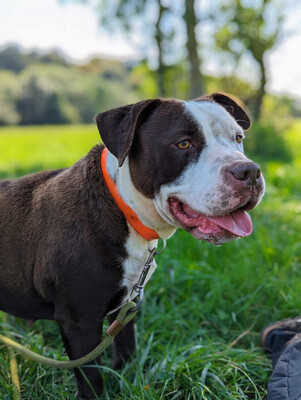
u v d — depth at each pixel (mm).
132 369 2691
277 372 2393
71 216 2227
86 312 2240
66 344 2334
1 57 69812
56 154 15930
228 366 2617
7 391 2498
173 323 3201
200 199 2047
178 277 3742
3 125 55188
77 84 59688
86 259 2172
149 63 15164
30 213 2352
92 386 2359
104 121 2191
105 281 2209
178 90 17156
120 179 2201
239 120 2588
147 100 2146
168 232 2367
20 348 2137
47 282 2258
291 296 3383
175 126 2121
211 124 2158
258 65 16938
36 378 2557
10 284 2395
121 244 2209
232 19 14867
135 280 2322
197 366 2605
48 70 61719
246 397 2426
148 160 2158
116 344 2748
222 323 3248
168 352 2766
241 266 3861
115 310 2445
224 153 2082
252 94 17469
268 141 13656
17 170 11391
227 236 2102
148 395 2361
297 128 24188
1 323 3150
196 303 3371
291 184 7438
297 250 4324
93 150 2371
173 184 2125
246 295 3557
